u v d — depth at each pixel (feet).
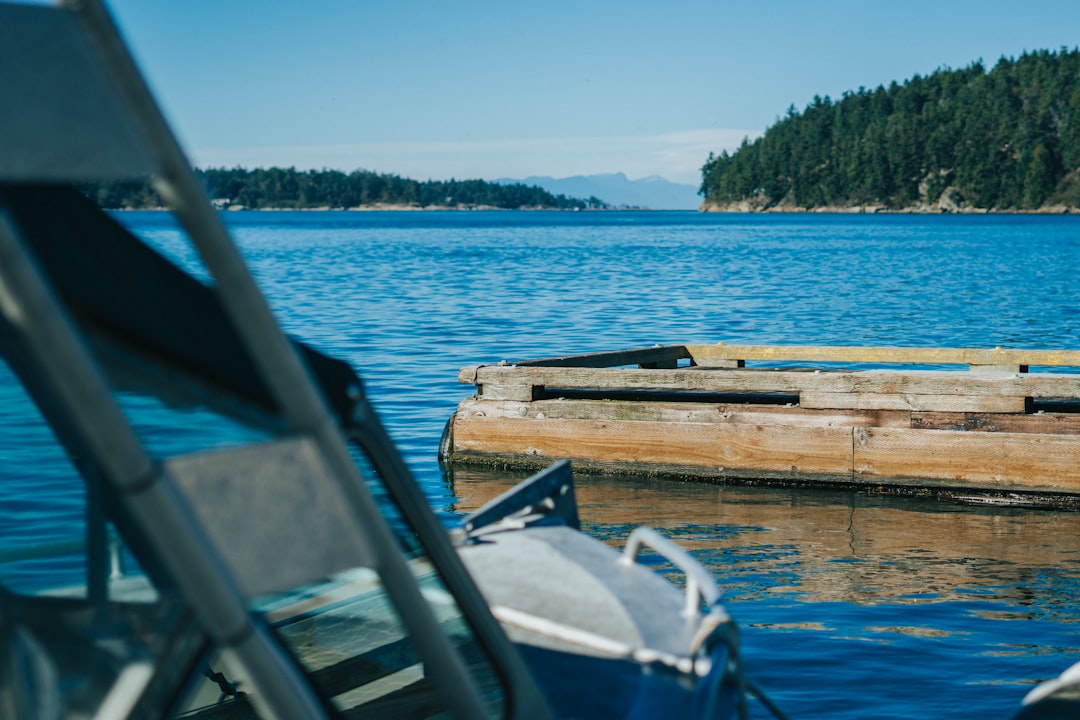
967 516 36.04
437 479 41.63
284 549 6.70
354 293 132.16
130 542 8.13
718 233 428.56
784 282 153.07
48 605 8.14
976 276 163.63
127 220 7.88
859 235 380.99
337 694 13.25
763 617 26.27
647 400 44.14
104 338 7.76
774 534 34.06
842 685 22.22
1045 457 36.86
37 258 7.39
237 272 6.59
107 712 7.78
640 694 11.69
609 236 391.24
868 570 30.22
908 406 38.78
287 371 6.82
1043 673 22.85
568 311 110.42
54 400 8.80
